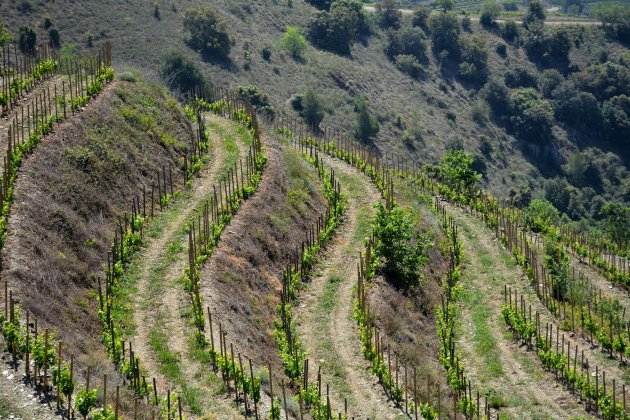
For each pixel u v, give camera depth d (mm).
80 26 97062
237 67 105375
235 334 28906
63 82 44469
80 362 23906
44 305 25906
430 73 128250
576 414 29562
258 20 124500
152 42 100688
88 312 28047
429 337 35469
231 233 36875
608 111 121000
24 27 88500
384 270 38812
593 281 46844
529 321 36719
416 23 140125
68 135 38625
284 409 24828
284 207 42906
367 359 30203
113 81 49156
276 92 104125
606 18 142500
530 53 136625
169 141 46250
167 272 33031
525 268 45188
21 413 20641
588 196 106688
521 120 118812
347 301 35375
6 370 22156
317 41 127125
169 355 26547
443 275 43312
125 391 23156
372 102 113000
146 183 41031
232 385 25562
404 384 28781
